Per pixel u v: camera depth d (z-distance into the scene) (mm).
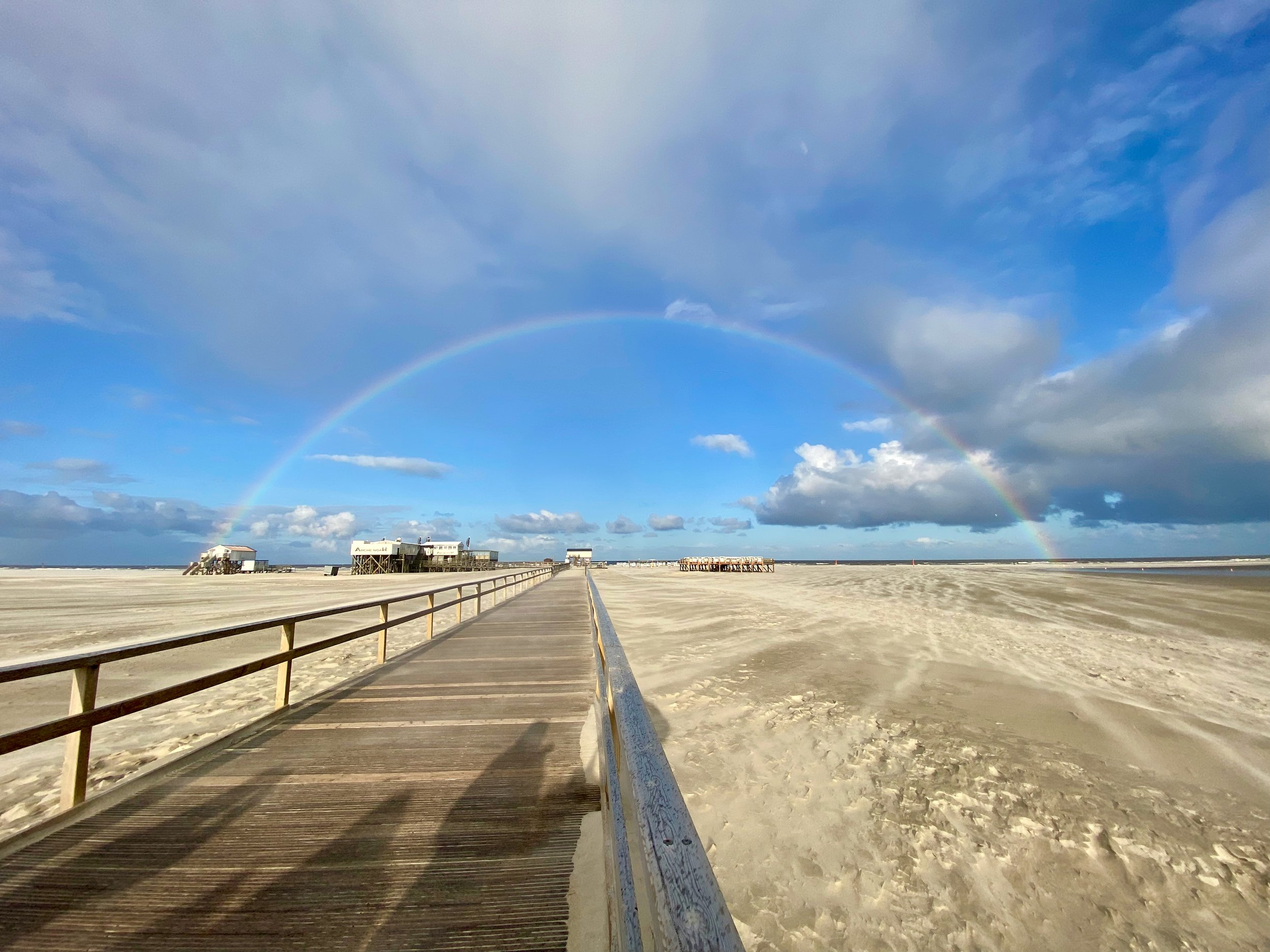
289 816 3191
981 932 3436
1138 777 5359
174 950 2184
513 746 4305
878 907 3629
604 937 2270
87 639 12758
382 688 5996
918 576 38094
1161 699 7656
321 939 2246
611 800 1814
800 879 3887
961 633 12836
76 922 2326
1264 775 5426
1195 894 3779
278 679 5102
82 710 3180
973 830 4469
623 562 134375
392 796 3459
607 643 3195
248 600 22719
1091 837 4383
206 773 3762
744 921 3510
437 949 2205
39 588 31453
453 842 2939
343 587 33719
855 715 6941
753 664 9641
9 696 7633
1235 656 10297
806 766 5535
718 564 62969
